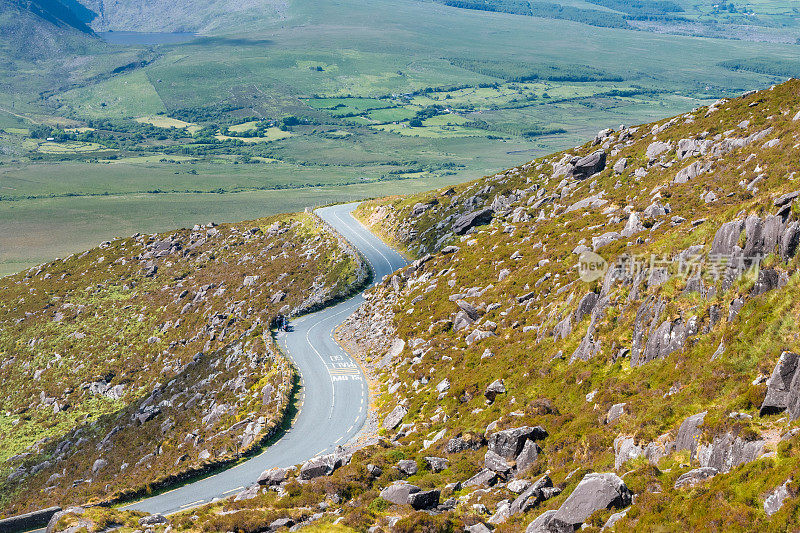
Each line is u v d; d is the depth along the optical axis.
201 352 110.94
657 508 32.19
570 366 56.84
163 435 83.12
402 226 149.75
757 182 72.50
